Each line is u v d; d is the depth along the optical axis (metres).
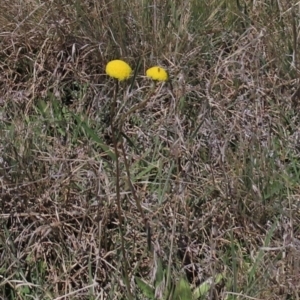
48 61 2.01
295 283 1.62
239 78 1.96
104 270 1.68
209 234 1.73
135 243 1.69
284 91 1.97
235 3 2.10
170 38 2.02
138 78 1.97
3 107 1.92
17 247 1.70
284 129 1.88
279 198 1.75
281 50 1.99
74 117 1.89
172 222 1.72
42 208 1.73
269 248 1.64
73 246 1.70
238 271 1.66
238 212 1.74
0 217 1.72
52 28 2.01
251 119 1.90
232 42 2.04
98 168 1.80
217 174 1.81
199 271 1.67
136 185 1.78
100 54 2.00
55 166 1.79
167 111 1.91
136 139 1.88
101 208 1.73
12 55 2.01
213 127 1.86
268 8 2.08
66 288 1.66
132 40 2.02
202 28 2.05
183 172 1.80
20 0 2.05
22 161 1.76
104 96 1.95
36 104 1.96
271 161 1.80
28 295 1.65
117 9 2.01
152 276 1.64
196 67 2.00
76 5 2.01
